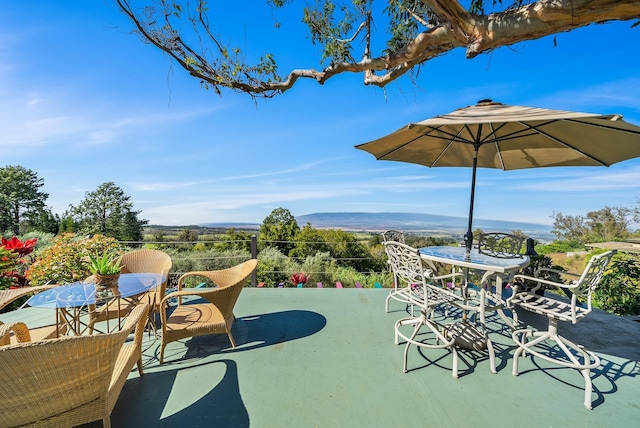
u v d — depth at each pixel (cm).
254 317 314
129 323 146
